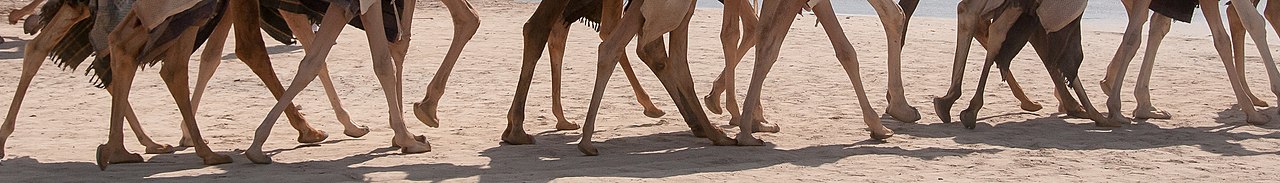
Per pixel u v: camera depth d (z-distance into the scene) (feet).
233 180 24.86
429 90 31.04
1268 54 33.42
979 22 32.60
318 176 25.35
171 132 33.19
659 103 39.04
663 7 27.73
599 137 32.07
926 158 27.96
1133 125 34.17
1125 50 33.78
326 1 27.25
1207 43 61.82
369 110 37.70
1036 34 34.14
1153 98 40.19
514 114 30.55
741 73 47.16
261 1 27.89
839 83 44.24
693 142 30.99
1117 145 30.35
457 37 30.89
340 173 25.76
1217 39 34.35
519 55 53.83
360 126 32.53
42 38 26.91
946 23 76.69
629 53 54.13
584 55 53.11
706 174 25.54
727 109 33.96
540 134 32.65
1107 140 31.27
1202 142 30.81
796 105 38.75
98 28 25.89
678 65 29.84
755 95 29.91
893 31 30.50
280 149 29.89
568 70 47.85
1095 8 95.55
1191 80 45.21
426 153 28.94
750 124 30.04
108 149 26.37
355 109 37.83
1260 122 34.14
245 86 41.98
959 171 26.32
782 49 55.98
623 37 28.30
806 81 44.62
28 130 33.12
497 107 38.29
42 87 41.63
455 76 45.91
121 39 25.79
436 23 73.61
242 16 27.73
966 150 29.19
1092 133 32.58
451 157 28.35
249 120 35.42
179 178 25.20
